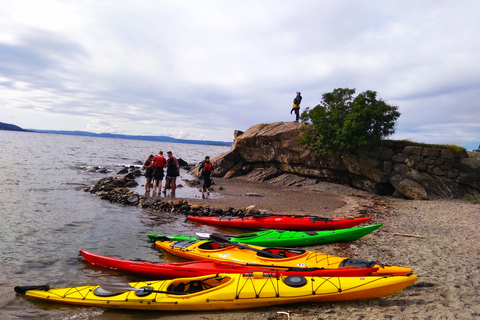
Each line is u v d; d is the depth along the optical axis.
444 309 4.84
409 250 8.23
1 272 6.68
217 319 4.95
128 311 5.32
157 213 13.22
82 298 5.45
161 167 16.98
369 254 8.02
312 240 8.97
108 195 15.66
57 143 93.62
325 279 5.39
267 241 8.83
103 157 47.72
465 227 10.61
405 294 5.52
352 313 4.86
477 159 17.58
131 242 9.20
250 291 5.22
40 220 10.92
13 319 4.97
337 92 21.47
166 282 5.64
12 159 33.31
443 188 17.28
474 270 6.62
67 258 7.74
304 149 23.23
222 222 11.82
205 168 17.39
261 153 26.66
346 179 21.72
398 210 14.03
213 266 6.59
